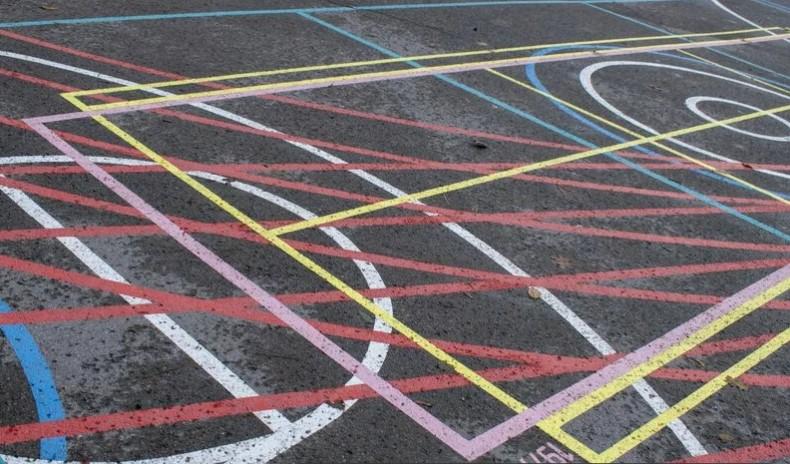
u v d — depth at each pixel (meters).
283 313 4.88
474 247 5.94
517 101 8.99
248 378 4.33
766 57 13.53
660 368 5.05
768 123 9.96
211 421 4.02
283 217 5.86
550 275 5.79
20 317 4.46
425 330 4.96
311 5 10.95
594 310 5.49
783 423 4.77
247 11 10.19
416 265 5.59
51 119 6.65
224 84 7.93
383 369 4.57
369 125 7.62
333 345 4.69
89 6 9.37
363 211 6.13
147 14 9.45
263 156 6.67
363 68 9.06
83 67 7.74
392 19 11.09
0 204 5.39
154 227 5.46
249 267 5.23
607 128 8.73
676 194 7.47
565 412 4.53
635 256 6.26
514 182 7.05
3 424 3.81
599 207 6.91
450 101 8.60
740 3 17.78
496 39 11.14
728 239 6.83
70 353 4.28
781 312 5.92
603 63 11.03
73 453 3.71
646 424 4.55
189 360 4.38
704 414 4.72
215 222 5.65
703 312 5.72
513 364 4.82
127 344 4.41
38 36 8.27
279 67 8.62
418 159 7.13
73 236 5.21
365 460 3.95
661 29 13.82
